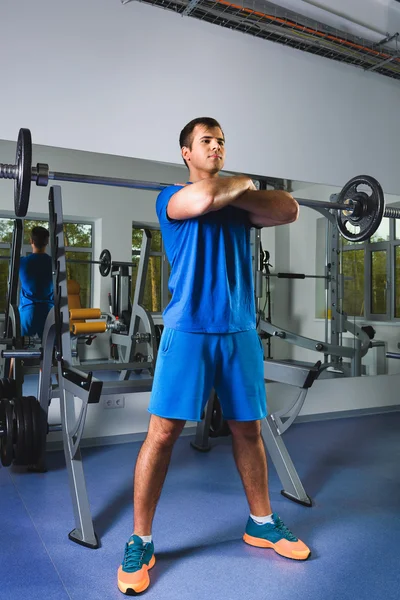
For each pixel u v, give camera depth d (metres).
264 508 1.56
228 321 1.38
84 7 2.72
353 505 1.93
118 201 2.99
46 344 2.18
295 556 1.49
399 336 3.82
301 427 3.21
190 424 3.01
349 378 3.60
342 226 2.12
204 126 1.43
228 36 3.14
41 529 1.68
